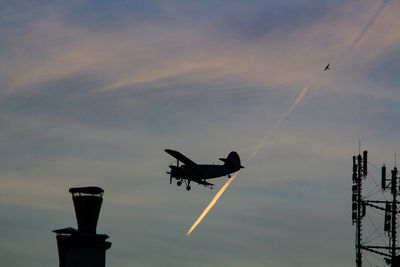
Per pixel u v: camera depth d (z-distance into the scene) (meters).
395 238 181.38
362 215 184.50
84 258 122.44
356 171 188.25
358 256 183.62
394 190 183.38
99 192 128.75
